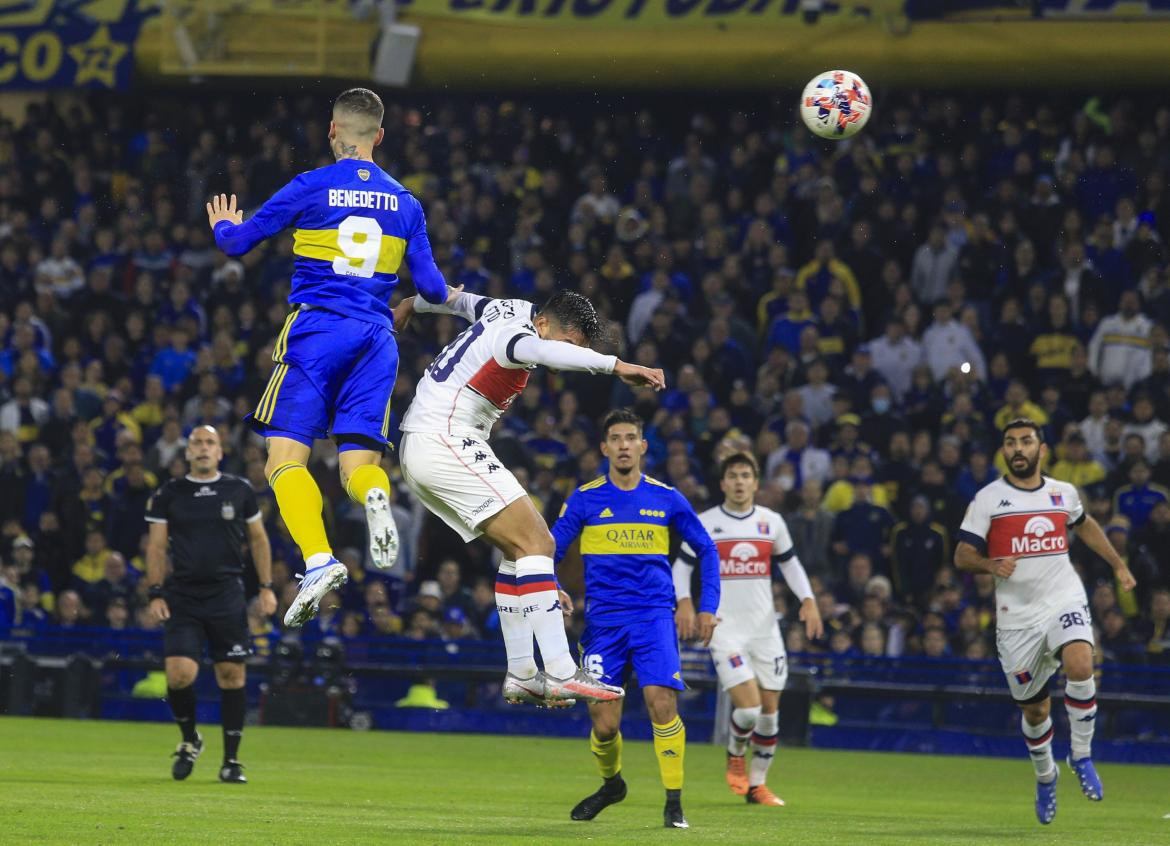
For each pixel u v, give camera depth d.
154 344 56.56
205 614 26.25
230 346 54.03
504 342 17.38
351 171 17.02
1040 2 55.56
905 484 45.91
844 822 22.20
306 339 16.70
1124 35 54.72
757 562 27.55
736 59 57.75
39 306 57.38
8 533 48.84
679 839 18.36
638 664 21.92
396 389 52.97
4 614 47.09
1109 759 40.66
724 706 42.25
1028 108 60.12
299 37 60.41
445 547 47.94
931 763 37.75
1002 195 53.81
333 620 46.88
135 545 48.59
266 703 45.44
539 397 51.66
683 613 26.48
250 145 65.06
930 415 48.59
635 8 58.94
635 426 23.00
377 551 15.94
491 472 17.53
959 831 21.05
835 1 57.00
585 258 56.44
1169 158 55.62
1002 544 24.86
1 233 62.62
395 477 50.69
